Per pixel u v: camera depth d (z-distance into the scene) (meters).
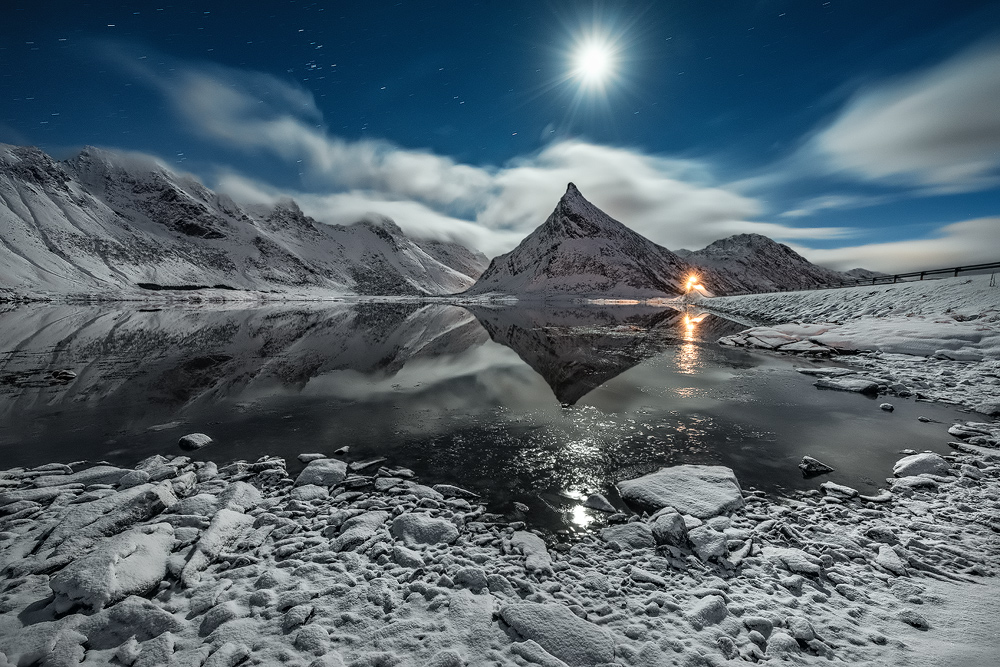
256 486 6.58
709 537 4.94
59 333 25.25
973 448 7.88
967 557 4.78
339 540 4.99
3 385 13.05
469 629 3.63
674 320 38.47
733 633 3.68
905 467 7.03
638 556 4.85
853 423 9.61
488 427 9.44
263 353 19.80
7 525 5.21
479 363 17.33
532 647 3.38
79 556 4.49
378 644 3.48
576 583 4.38
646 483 6.50
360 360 18.08
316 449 8.17
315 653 3.35
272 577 4.26
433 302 104.50
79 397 11.85
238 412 10.57
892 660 3.36
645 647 3.48
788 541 5.13
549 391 12.70
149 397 11.92
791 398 11.77
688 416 10.20
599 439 8.67
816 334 21.38
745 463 7.52
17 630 3.53
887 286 27.83
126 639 3.49
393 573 4.47
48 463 7.35
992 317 18.19
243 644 3.42
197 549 4.61
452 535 5.14
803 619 3.74
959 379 12.73
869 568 4.61
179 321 34.66
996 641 3.52
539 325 35.09
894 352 16.92
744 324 32.31
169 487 6.00
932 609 3.97
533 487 6.63
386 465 7.44
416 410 10.74
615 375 14.76
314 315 46.72
